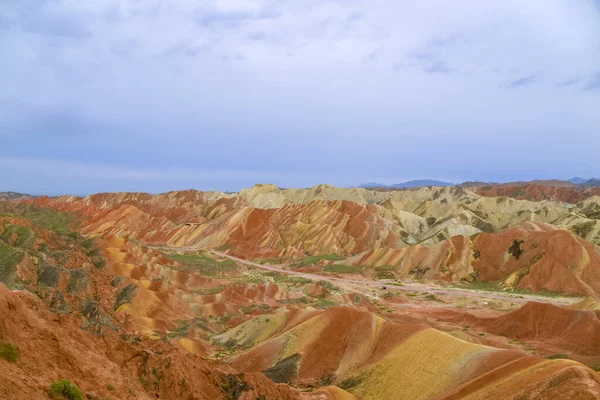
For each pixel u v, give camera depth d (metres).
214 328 71.38
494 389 38.78
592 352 63.44
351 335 56.41
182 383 34.56
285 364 55.00
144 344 42.25
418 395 46.03
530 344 67.81
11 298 27.14
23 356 25.22
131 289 71.62
